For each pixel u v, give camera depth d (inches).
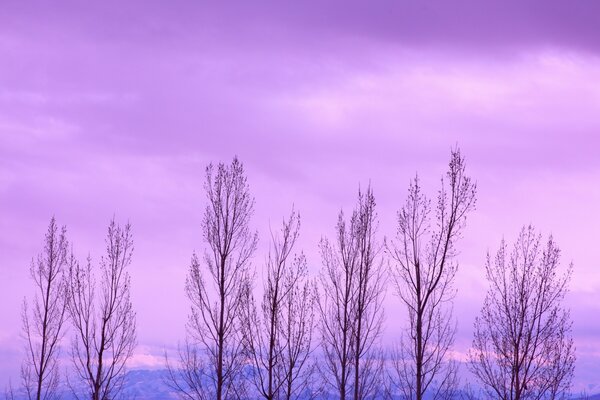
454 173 1435.8
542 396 1344.7
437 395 1350.9
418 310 1385.3
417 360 1362.0
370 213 1531.7
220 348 1407.5
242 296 1413.6
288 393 1339.8
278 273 1386.6
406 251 1414.9
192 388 1380.4
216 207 1513.3
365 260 1498.5
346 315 1456.7
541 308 1382.9
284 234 1400.1
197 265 1465.3
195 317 1430.9
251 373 1375.5
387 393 1378.0
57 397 1720.0
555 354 1357.0
